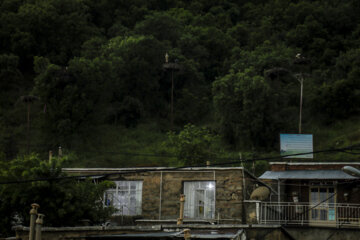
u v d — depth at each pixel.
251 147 54.91
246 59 71.50
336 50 76.81
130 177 26.70
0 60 68.88
